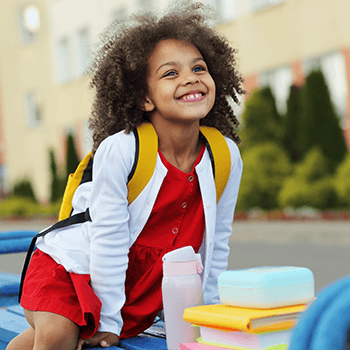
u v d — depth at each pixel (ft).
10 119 90.48
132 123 6.63
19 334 6.45
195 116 6.37
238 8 58.29
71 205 7.03
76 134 80.64
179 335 5.66
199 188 6.73
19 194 85.30
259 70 57.21
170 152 6.70
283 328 4.80
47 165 86.38
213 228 6.75
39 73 85.97
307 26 52.95
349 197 42.42
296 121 48.62
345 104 50.47
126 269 6.47
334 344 3.16
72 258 6.43
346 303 3.17
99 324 6.19
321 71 45.91
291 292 4.97
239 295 5.04
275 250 28.02
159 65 6.50
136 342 6.43
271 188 47.50
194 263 5.80
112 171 6.24
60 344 5.83
